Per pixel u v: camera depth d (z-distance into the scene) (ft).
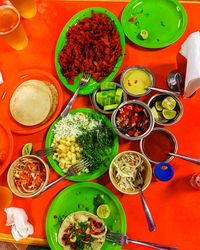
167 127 2.14
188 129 2.13
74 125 2.12
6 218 2.09
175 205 2.02
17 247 2.67
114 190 2.07
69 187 2.05
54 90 2.26
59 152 2.09
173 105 2.08
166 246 1.92
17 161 2.02
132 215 2.03
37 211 2.08
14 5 2.31
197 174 1.97
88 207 2.06
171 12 2.34
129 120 2.04
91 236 1.95
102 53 2.21
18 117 2.24
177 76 2.17
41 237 2.04
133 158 2.01
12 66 2.38
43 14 2.45
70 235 1.96
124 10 2.34
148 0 2.37
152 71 2.25
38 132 2.20
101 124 2.11
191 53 1.93
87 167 2.05
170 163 2.09
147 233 2.00
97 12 2.35
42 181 2.01
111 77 2.20
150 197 2.05
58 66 2.27
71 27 2.31
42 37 2.41
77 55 2.23
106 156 2.08
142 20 2.35
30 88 2.29
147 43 2.28
